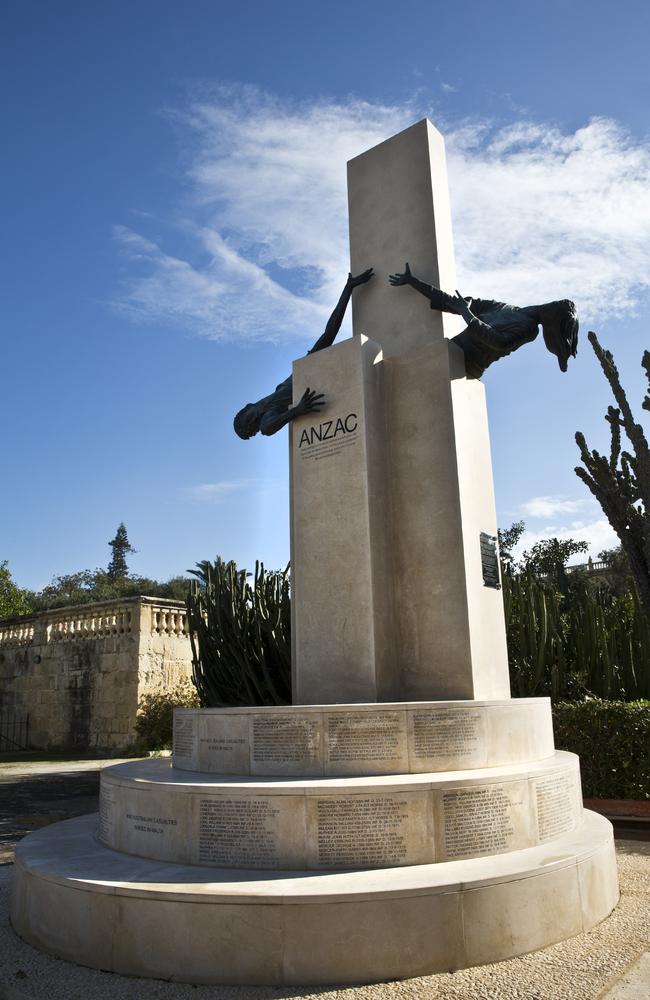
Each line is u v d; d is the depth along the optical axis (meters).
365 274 8.02
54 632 21.09
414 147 8.09
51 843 5.24
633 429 10.52
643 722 8.52
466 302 7.21
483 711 5.28
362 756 4.97
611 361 10.77
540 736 5.85
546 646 10.27
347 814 4.30
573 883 4.37
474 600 6.55
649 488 10.32
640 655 10.82
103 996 3.60
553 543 20.77
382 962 3.68
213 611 10.66
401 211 8.03
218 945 3.75
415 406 7.06
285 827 4.32
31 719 21.31
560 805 5.12
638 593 11.24
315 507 7.10
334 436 7.11
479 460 7.18
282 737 5.12
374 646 6.47
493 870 4.11
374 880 3.95
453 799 4.41
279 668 10.05
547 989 3.51
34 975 3.90
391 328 7.79
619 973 3.68
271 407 7.79
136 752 17.64
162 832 4.64
